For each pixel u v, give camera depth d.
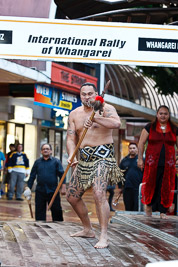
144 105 33.12
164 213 10.35
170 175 10.17
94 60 7.85
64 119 28.86
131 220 10.02
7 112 24.17
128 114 34.59
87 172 7.40
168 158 10.09
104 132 7.44
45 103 22.16
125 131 36.03
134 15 10.64
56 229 8.54
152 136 10.12
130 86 31.27
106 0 10.24
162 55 7.91
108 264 6.36
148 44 7.89
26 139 26.39
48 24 7.82
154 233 8.67
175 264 3.29
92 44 7.85
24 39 7.82
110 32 7.84
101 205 7.28
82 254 6.79
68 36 7.82
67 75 22.94
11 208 17.47
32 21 7.81
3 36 7.84
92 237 7.92
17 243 7.12
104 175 7.31
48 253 6.72
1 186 22.50
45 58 7.83
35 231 8.20
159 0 9.86
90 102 7.41
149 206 10.71
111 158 7.44
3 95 23.42
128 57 7.86
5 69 18.42
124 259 6.64
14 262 6.08
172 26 7.91
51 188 11.84
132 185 13.12
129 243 7.63
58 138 30.12
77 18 11.49
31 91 23.41
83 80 24.48
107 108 7.41
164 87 17.73
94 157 7.39
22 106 25.17
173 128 10.14
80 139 7.21
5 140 24.48
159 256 6.93
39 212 11.91
